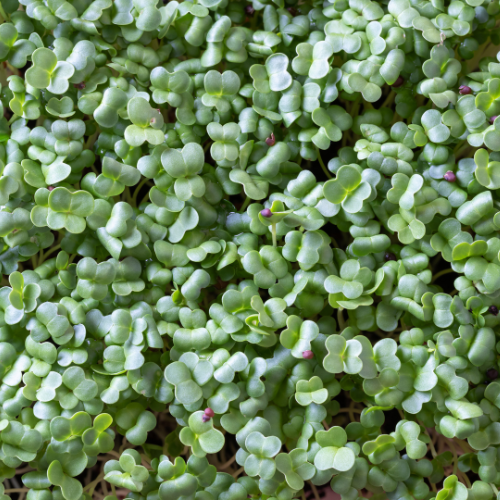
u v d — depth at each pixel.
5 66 0.71
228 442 0.69
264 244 0.67
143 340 0.65
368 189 0.66
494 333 0.66
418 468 0.65
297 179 0.66
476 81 0.67
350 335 0.66
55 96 0.67
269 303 0.65
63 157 0.66
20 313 0.65
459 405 0.65
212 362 0.65
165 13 0.67
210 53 0.67
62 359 0.65
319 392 0.65
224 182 0.67
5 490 0.67
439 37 0.66
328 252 0.66
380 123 0.68
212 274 0.67
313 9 0.69
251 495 0.65
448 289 0.70
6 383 0.65
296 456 0.65
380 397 0.65
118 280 0.66
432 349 0.65
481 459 0.65
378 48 0.67
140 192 0.71
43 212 0.66
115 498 0.65
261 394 0.65
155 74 0.66
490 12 0.68
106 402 0.65
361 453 0.66
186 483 0.65
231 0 0.68
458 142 0.67
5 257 0.66
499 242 0.66
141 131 0.66
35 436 0.65
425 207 0.66
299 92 0.67
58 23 0.67
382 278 0.66
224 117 0.67
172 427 0.70
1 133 0.67
